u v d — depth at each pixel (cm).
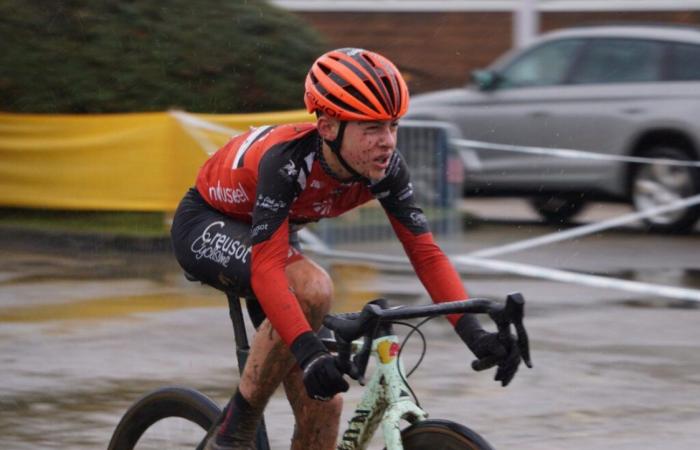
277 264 822
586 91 3059
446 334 1875
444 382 1584
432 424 817
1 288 2230
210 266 897
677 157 2958
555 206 3238
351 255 2622
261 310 937
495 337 812
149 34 3036
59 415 1427
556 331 1894
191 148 2644
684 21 4669
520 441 1333
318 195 857
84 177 2739
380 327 827
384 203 884
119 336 1839
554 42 3142
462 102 3212
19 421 1403
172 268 2445
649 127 2972
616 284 2312
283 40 3119
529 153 3112
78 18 3022
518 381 1589
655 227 2969
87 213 2800
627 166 3002
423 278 885
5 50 2977
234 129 2645
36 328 1895
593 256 2661
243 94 3055
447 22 4872
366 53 810
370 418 845
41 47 2991
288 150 835
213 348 1766
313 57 3158
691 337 1858
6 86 2948
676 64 2977
